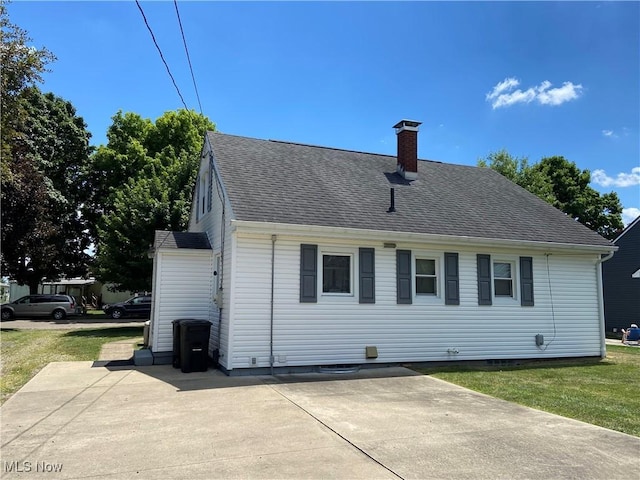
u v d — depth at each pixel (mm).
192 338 9820
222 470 4238
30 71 11578
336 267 10633
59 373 9508
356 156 15141
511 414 6426
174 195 20672
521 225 12977
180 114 30469
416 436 5316
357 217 10797
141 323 24156
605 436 5426
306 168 12914
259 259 9789
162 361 11000
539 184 33375
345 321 10406
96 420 5945
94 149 32188
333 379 9156
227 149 12664
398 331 10891
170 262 11805
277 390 7969
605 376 10070
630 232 22922
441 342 11305
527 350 12227
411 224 11234
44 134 28000
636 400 7500
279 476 4098
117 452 4730
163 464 4391
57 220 28766
